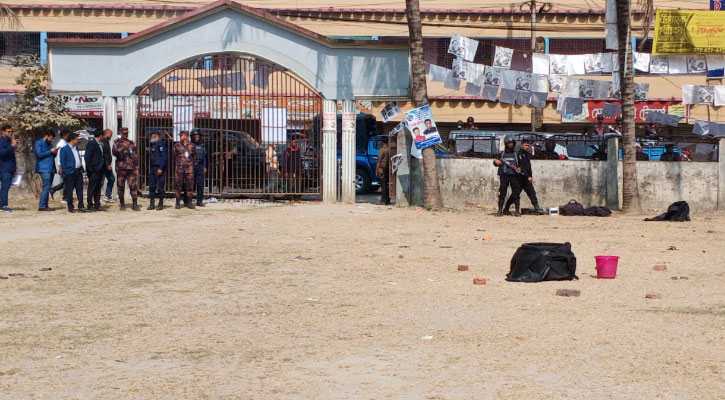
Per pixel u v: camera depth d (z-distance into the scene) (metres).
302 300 10.70
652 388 6.86
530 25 36.09
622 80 22.39
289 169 24.50
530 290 11.30
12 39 36.19
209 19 24.19
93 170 21.45
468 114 36.12
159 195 22.06
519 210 21.47
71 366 7.76
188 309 10.21
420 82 22.91
